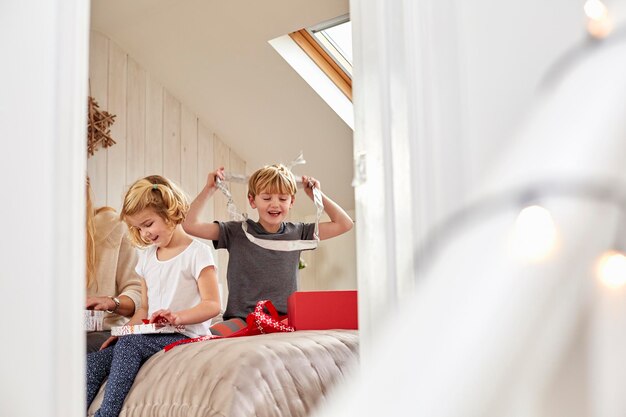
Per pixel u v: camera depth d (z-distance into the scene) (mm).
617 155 547
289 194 2738
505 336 488
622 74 577
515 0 861
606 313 535
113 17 3439
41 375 1004
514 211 551
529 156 573
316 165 3883
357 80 1009
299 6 3152
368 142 983
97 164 3498
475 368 474
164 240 2213
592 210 535
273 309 2098
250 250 2705
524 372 489
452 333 484
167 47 3588
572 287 521
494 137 863
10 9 1067
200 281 2115
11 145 1045
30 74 1048
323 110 3574
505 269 513
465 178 878
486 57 881
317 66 3518
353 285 3863
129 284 2789
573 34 810
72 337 1021
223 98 3777
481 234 542
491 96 872
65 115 1043
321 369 1626
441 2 927
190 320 1932
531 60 845
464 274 517
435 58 924
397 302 930
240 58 3494
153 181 2240
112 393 1677
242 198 4145
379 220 959
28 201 1030
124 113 3625
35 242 1022
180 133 3879
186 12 3332
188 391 1529
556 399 514
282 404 1510
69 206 1037
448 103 906
